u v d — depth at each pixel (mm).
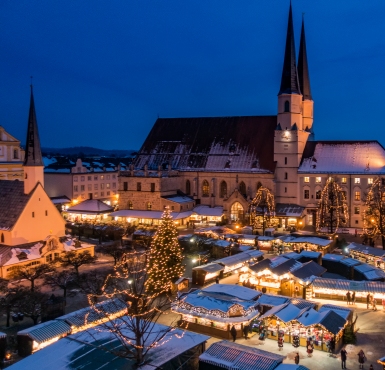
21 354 43219
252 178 123812
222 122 138000
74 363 35219
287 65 119500
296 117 119500
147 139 146375
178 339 39719
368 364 42281
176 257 62344
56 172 154000
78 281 64750
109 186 167125
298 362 42062
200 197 131750
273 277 62719
